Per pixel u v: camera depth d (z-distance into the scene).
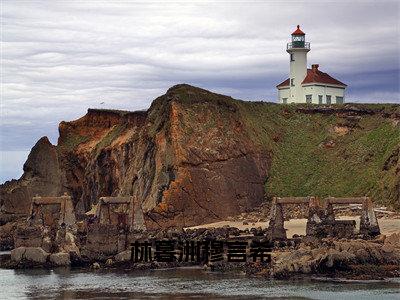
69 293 139.00
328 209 172.50
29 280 155.50
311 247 155.00
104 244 175.00
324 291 132.38
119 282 149.12
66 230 179.12
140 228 181.00
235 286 139.50
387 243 156.75
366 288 134.38
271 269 150.25
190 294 133.12
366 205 172.12
